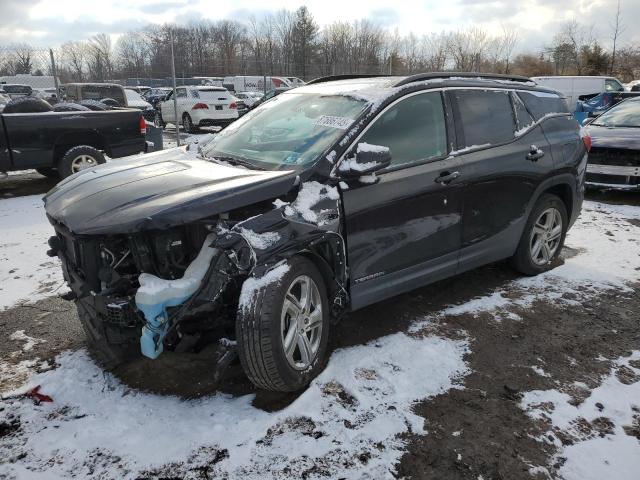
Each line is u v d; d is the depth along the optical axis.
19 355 3.47
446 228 3.85
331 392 3.03
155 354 2.73
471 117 4.08
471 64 32.41
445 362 3.37
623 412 2.91
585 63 39.38
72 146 8.80
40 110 8.59
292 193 3.06
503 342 3.66
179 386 3.10
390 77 4.14
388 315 4.05
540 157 4.51
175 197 2.82
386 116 3.53
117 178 3.29
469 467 2.50
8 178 10.02
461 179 3.85
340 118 3.49
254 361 2.77
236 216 2.94
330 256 3.21
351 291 3.37
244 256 2.74
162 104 20.52
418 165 3.62
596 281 4.77
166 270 2.85
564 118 5.01
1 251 5.56
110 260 2.91
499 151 4.18
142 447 2.59
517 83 4.70
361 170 3.14
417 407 2.92
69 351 3.52
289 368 2.88
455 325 3.90
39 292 4.51
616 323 3.97
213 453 2.56
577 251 5.60
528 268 4.78
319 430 2.72
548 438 2.70
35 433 2.71
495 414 2.88
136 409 2.88
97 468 2.47
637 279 4.82
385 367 3.30
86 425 2.76
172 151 4.24
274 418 2.79
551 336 3.75
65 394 3.03
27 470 2.45
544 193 4.78
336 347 3.54
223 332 3.12
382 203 3.39
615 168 7.53
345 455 2.56
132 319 2.76
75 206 2.98
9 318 4.02
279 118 3.95
